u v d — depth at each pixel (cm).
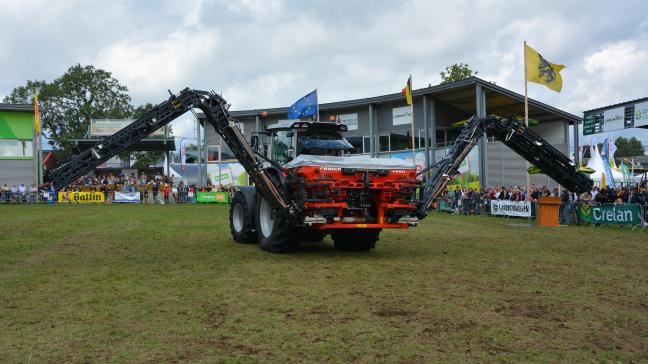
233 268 797
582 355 414
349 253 977
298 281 696
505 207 2100
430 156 3222
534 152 1250
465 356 408
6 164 3506
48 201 3219
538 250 1039
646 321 512
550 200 1677
